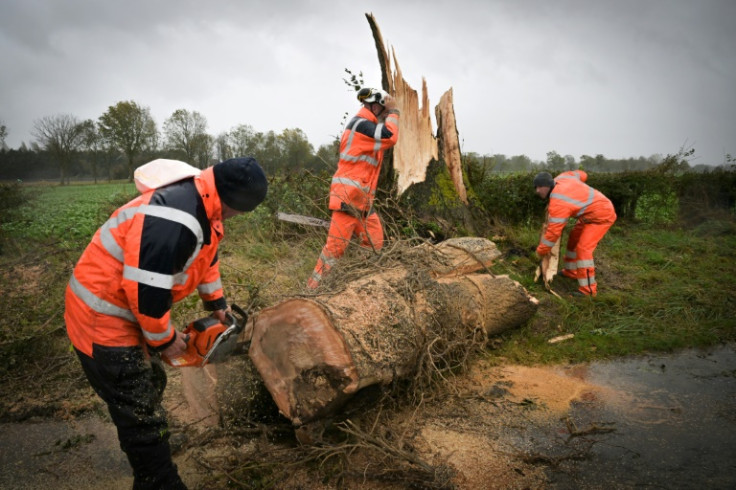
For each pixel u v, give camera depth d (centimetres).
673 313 467
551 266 520
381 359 248
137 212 173
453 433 276
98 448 267
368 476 235
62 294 461
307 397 239
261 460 248
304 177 695
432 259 361
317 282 425
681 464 246
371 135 438
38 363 356
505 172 865
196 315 412
